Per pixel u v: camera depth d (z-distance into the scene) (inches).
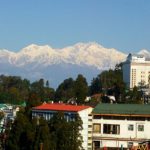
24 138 3750.0
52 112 4394.7
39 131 3690.9
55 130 3774.6
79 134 3907.5
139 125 4456.2
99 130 4456.2
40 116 4168.3
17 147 3752.5
